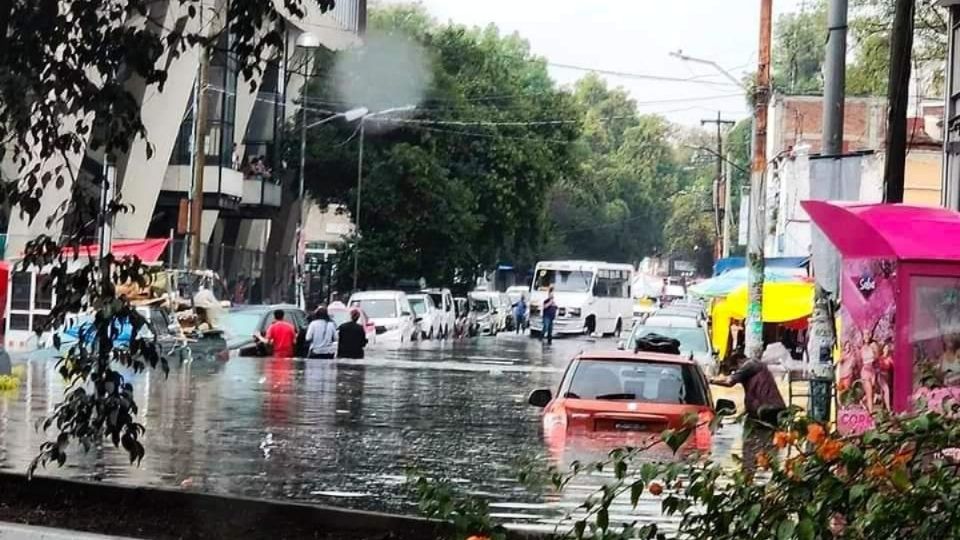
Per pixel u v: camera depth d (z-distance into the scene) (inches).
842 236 617.9
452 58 3361.2
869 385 596.4
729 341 1881.2
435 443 909.2
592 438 752.3
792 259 2086.6
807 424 302.5
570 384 792.9
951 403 342.3
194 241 1966.0
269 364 1740.9
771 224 2797.7
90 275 507.2
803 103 3053.6
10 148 683.4
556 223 5378.9
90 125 549.0
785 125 3043.8
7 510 539.8
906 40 758.5
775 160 2765.7
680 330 1749.5
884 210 602.5
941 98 2025.1
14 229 1636.3
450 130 3233.3
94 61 495.5
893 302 585.0
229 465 771.4
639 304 4020.7
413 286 3176.7
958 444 291.3
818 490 290.2
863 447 290.8
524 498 645.9
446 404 1243.2
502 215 3344.0
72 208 525.3
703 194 6437.0
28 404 1087.0
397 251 3147.1
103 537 469.7
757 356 1430.9
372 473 749.3
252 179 2640.3
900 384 580.4
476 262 3388.3
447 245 3208.7
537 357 2199.8
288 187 3006.9
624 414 754.8
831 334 888.3
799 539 281.7
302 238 2898.6
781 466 304.2
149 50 495.2
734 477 305.1
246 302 2687.0
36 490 562.9
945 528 283.1
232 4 494.9
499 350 2465.6
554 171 3476.9
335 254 3223.4
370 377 1577.3
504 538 334.6
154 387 1343.5
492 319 3457.2
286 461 797.2
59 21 491.2
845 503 287.6
